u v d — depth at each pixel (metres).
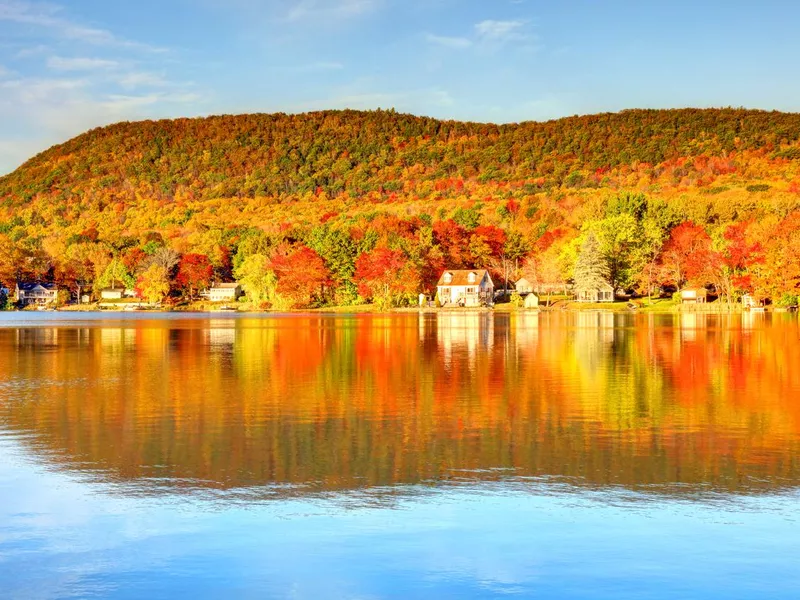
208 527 16.08
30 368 45.66
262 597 12.92
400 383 37.94
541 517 16.67
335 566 14.09
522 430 25.86
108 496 18.25
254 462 21.55
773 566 14.09
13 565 14.18
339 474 20.25
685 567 14.05
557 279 180.12
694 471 20.44
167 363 48.41
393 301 177.88
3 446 23.59
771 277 139.00
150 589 13.21
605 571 13.89
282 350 58.16
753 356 51.16
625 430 25.80
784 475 20.02
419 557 14.49
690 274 157.38
